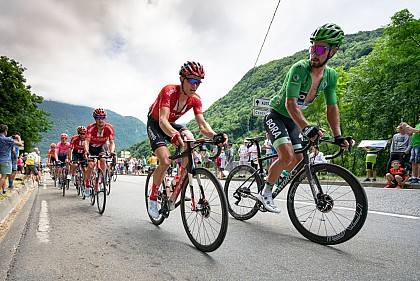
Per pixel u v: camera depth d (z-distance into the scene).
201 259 2.08
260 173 3.23
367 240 2.48
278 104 2.95
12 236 2.78
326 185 2.51
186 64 2.73
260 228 2.99
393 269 1.85
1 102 25.33
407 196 4.71
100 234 2.79
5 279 1.74
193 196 2.46
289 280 1.71
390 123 14.73
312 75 2.69
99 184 4.13
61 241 2.55
